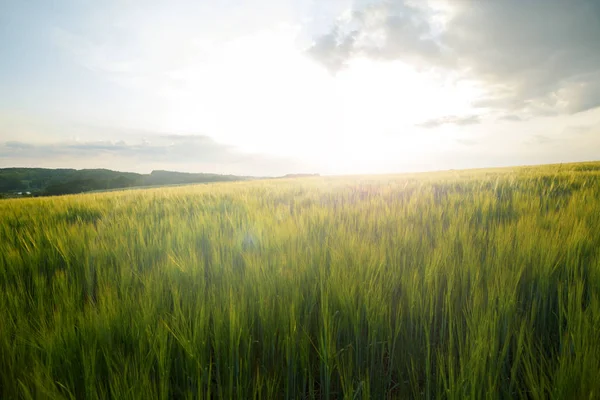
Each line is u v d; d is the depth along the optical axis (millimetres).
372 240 2900
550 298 1837
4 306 1845
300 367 1509
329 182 13172
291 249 2549
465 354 1333
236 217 4422
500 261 2154
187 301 1801
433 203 4793
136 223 4195
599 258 2086
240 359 1441
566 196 5352
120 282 2205
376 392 1412
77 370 1378
